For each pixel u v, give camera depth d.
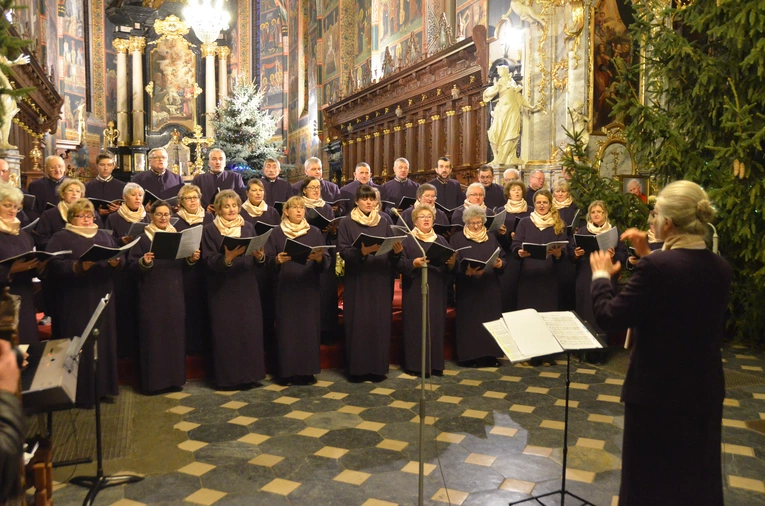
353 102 18.70
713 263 2.53
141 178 8.30
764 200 6.61
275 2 26.58
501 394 5.57
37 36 16.31
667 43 7.41
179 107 25.55
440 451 4.23
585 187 8.14
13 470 1.54
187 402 5.37
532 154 10.36
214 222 5.87
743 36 6.63
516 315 3.22
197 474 3.88
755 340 7.34
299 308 5.86
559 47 10.01
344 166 20.09
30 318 4.97
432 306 6.18
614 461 4.07
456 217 7.36
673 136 7.24
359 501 3.51
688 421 2.49
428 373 6.19
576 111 9.79
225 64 26.28
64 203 6.26
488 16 11.68
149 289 5.53
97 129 23.88
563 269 7.35
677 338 2.49
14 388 1.74
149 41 25.20
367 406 5.24
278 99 26.81
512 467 3.97
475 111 12.50
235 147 21.56
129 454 4.19
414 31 16.47
